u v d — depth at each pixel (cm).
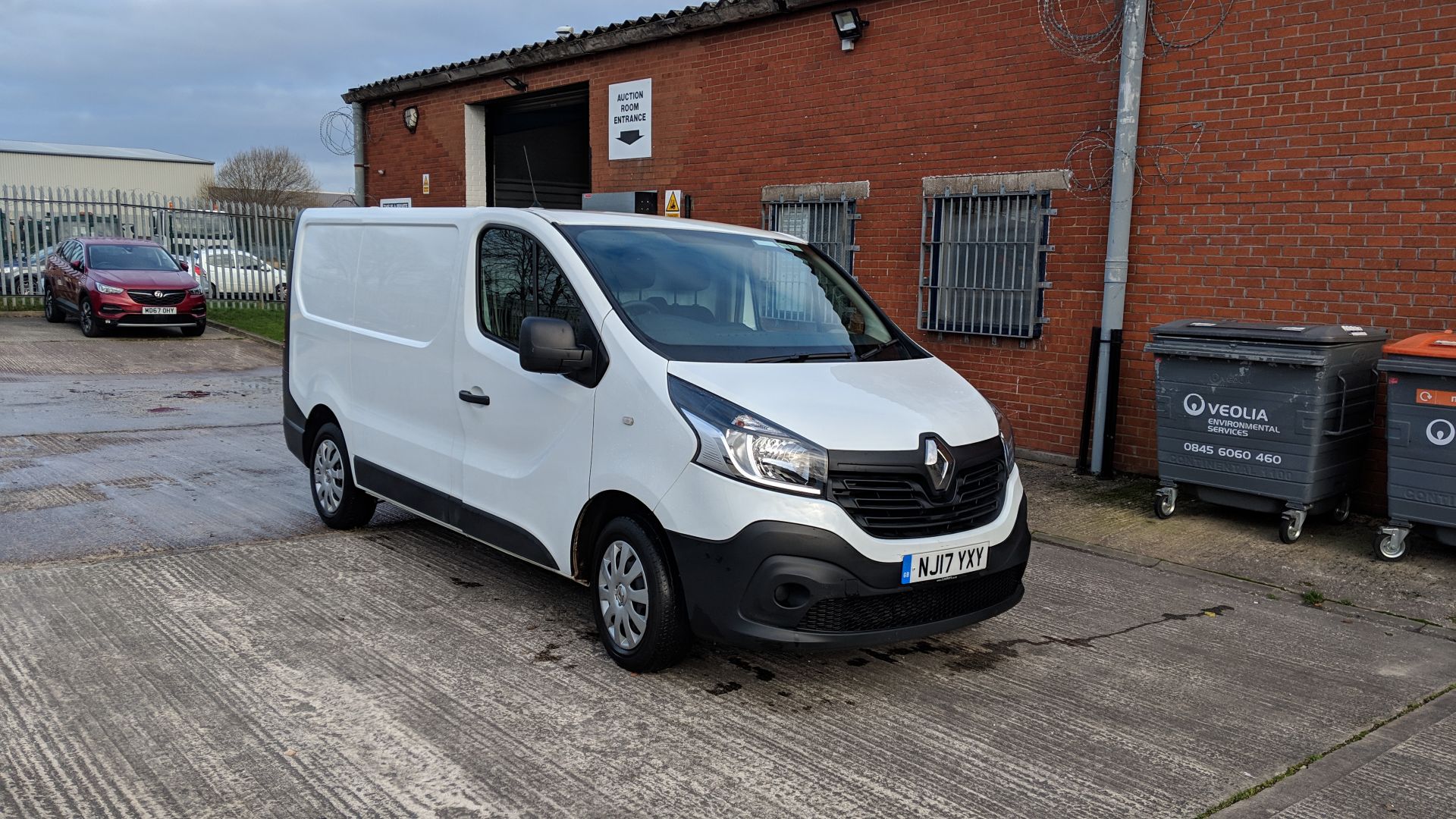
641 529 404
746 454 371
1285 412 618
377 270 576
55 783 314
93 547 567
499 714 376
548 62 1320
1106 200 800
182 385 1255
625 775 333
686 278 463
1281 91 702
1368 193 668
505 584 528
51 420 973
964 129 893
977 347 903
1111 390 786
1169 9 752
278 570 540
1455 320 637
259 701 379
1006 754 358
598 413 420
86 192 2111
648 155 1212
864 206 980
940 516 391
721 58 1109
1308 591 546
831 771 340
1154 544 630
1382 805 328
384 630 457
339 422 601
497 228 490
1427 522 578
